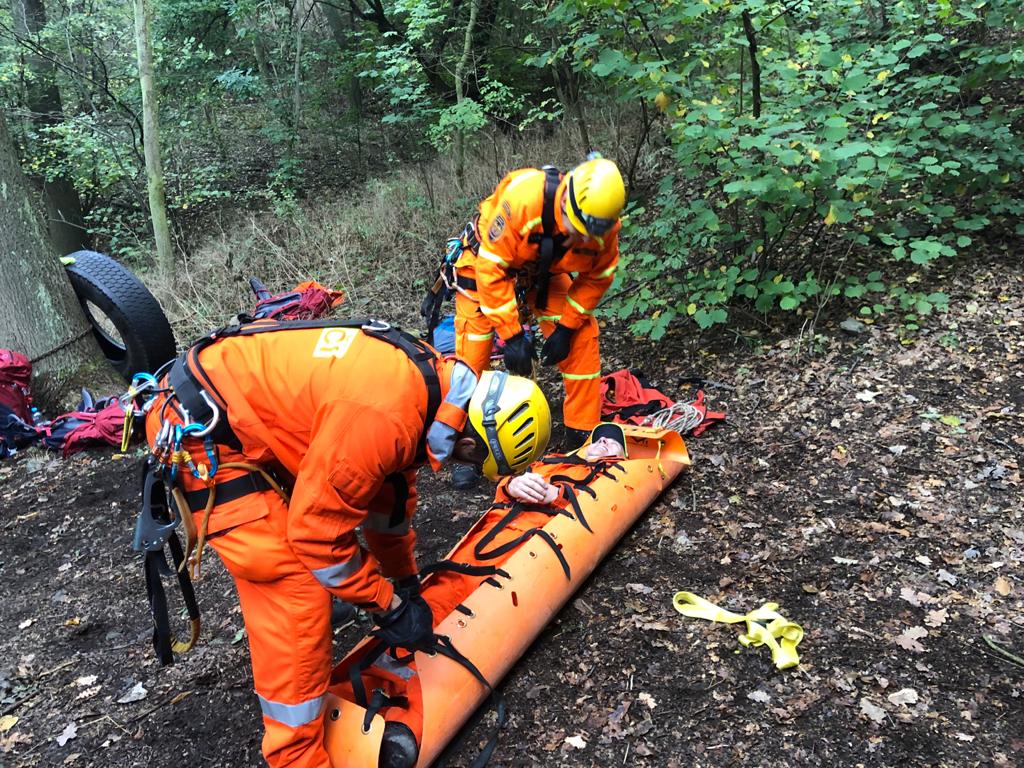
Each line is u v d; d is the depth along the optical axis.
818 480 3.67
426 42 10.21
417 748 2.21
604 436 3.51
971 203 5.53
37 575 3.80
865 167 4.28
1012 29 6.27
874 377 4.38
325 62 13.20
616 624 2.93
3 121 5.59
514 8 10.72
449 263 3.80
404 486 2.32
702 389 4.65
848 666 2.62
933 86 5.18
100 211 11.65
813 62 4.87
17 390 5.36
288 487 2.13
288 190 10.77
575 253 3.37
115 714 2.81
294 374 1.95
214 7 11.83
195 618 2.35
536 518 3.11
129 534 4.07
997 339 4.46
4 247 5.53
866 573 3.04
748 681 2.60
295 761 2.09
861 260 5.37
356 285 7.35
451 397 2.01
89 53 10.94
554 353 3.65
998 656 2.59
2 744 2.73
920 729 2.36
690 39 4.95
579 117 8.23
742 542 3.33
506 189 3.31
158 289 7.87
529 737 2.48
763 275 5.00
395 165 11.88
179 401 2.00
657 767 2.34
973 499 3.38
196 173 11.41
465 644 2.48
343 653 2.96
